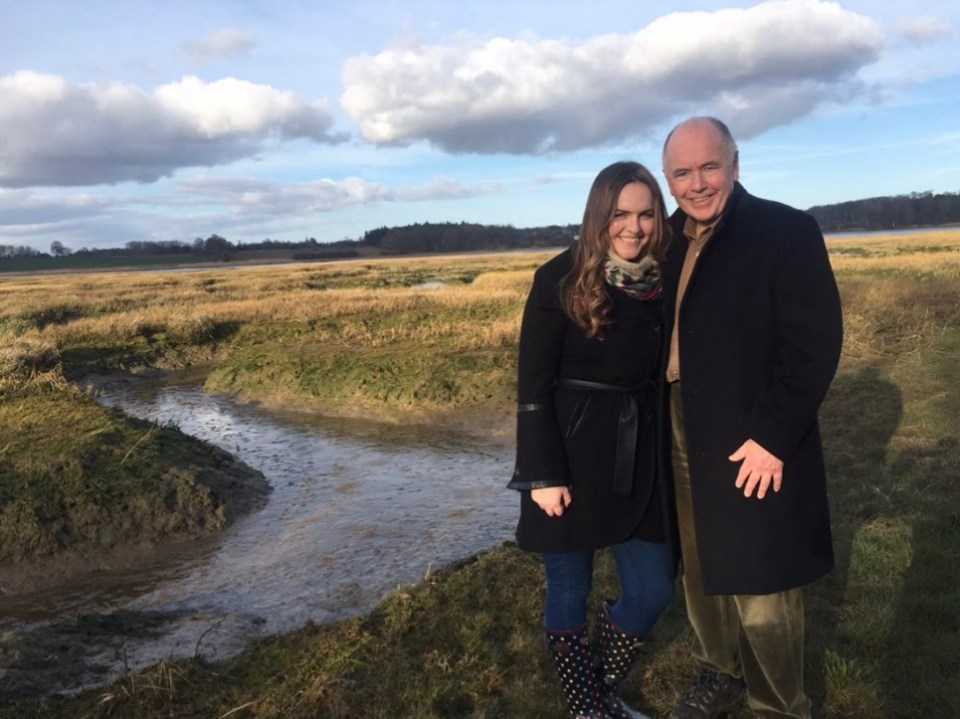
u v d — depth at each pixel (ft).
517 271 126.62
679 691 10.55
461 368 42.06
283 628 15.99
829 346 7.57
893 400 27.40
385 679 11.16
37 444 27.37
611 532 8.57
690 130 8.10
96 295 102.37
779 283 7.78
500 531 21.61
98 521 22.66
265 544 22.09
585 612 9.25
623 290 8.34
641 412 8.70
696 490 8.29
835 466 20.83
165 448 27.48
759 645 8.39
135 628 15.87
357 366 44.96
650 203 8.12
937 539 14.75
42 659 13.46
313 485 27.91
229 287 116.57
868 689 10.02
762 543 7.93
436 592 14.35
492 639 12.47
